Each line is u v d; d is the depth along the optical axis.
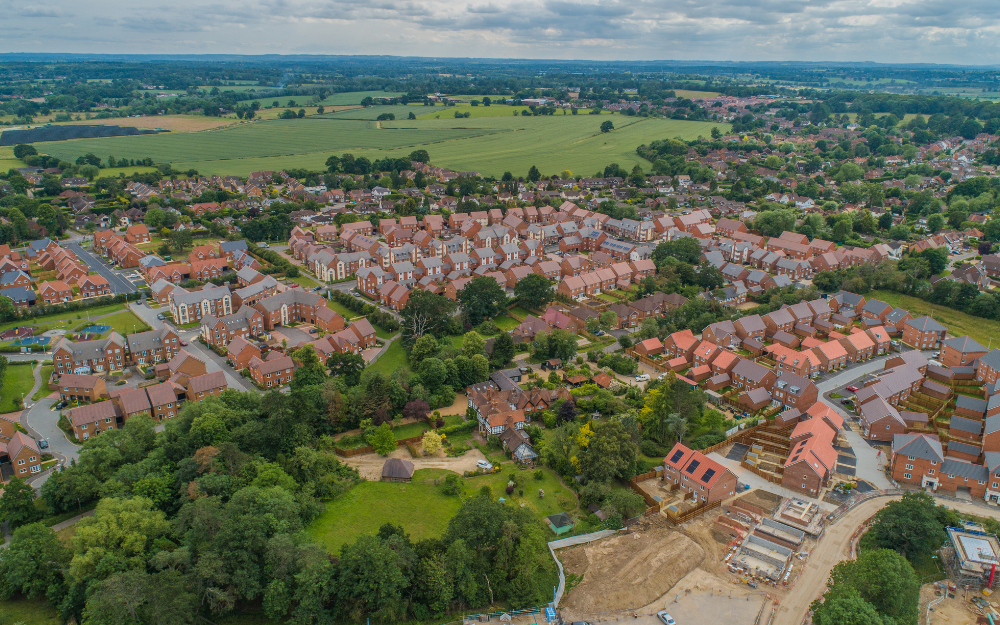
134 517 113.94
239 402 157.38
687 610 112.69
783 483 144.75
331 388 162.75
